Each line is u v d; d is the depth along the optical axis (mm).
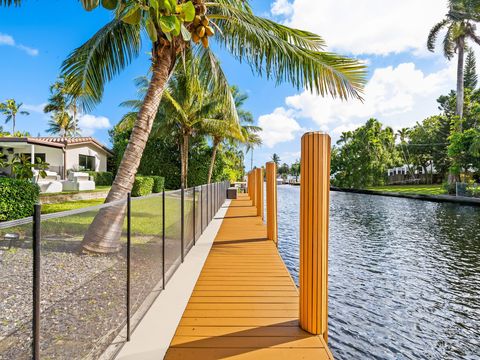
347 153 37312
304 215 2141
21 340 1233
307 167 2111
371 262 7137
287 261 7305
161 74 4020
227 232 6109
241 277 3336
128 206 2119
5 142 13656
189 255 4285
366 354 3582
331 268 6711
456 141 18703
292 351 1864
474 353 3609
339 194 31000
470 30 20219
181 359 1779
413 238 9648
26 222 1145
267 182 5496
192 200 4930
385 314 4559
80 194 12219
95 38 4199
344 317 4477
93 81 4465
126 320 2080
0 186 5453
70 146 18141
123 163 3842
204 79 5473
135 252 2482
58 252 1670
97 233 2979
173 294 2830
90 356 1729
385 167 33281
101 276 1930
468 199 16906
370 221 13070
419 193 23969
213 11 4617
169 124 15195
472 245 8609
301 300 2162
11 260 1237
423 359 3492
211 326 2197
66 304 1578
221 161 20047
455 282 5832
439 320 4375
